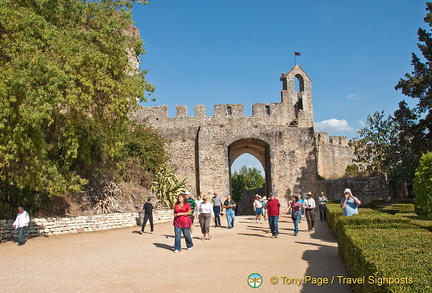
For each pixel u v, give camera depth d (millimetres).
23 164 12930
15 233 13836
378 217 10641
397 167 28469
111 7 16344
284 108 33406
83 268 8477
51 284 7090
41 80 11578
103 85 14023
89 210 17844
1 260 9648
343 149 42188
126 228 17609
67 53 12492
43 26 12414
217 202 19109
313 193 30062
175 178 25469
